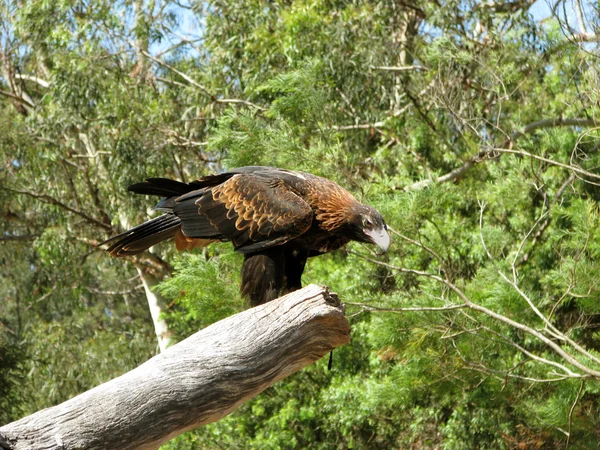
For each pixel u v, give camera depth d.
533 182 11.65
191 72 20.09
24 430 4.40
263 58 16.83
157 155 18.27
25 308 25.89
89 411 4.55
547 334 11.58
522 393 11.06
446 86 13.24
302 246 6.97
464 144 14.77
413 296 11.21
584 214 10.09
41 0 19.52
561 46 13.80
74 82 18.45
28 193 20.09
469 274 13.23
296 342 5.09
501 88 14.17
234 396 4.96
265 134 11.22
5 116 20.00
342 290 10.91
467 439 13.62
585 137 12.88
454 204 14.09
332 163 10.69
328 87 15.57
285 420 15.01
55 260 20.31
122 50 19.39
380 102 16.66
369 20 16.30
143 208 18.58
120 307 26.47
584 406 11.22
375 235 6.64
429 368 10.13
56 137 19.66
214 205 6.77
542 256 12.97
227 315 9.95
